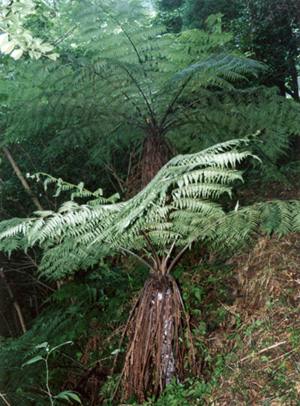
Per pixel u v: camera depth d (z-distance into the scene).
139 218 2.30
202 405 2.33
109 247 2.57
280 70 5.99
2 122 3.45
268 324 2.64
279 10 5.59
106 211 2.32
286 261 3.03
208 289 3.29
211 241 3.30
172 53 3.18
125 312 3.38
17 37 2.11
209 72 3.19
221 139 3.73
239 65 2.98
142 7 3.06
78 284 3.80
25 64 3.79
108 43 3.12
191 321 3.10
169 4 7.04
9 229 2.23
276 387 2.23
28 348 3.19
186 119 3.48
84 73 3.07
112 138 3.82
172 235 2.51
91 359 3.23
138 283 3.50
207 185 2.24
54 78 3.26
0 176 5.21
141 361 2.54
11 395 2.59
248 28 5.68
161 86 3.19
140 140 3.96
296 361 2.32
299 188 4.17
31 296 5.79
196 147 3.80
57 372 3.13
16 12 2.13
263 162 3.97
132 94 3.22
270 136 3.64
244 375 2.40
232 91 3.32
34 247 5.45
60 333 3.38
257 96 3.38
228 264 3.37
